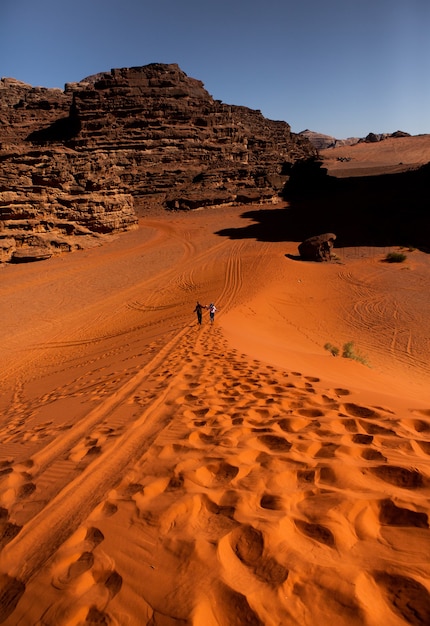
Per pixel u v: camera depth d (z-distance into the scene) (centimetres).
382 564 231
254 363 915
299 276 3547
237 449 413
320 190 8694
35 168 5116
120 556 266
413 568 225
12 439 640
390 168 11606
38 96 11906
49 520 332
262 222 6550
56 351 2181
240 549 258
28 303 3303
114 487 371
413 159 13650
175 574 242
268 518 283
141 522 302
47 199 5078
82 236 5341
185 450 435
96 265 4522
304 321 2461
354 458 373
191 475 366
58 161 5394
